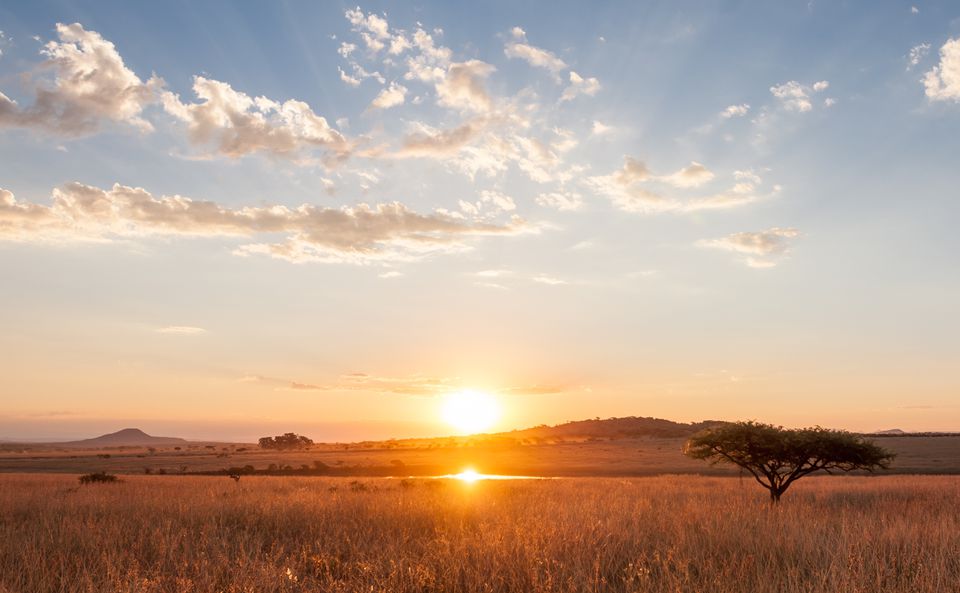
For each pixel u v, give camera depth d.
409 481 36.84
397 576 8.66
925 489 32.12
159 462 105.88
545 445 190.12
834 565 8.16
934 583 8.02
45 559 9.52
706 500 23.20
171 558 9.95
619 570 9.32
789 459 28.20
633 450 147.12
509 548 9.77
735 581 7.91
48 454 155.00
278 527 13.70
